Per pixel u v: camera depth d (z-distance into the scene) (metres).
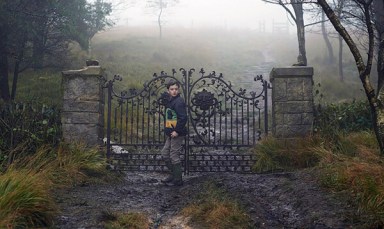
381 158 4.81
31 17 9.84
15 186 3.74
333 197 4.44
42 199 3.81
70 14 10.52
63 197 4.77
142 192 5.52
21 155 5.75
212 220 4.14
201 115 6.69
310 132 6.57
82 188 5.37
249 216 4.29
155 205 4.88
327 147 6.02
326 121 6.80
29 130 6.19
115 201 4.89
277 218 4.33
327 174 5.00
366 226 3.65
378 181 4.04
